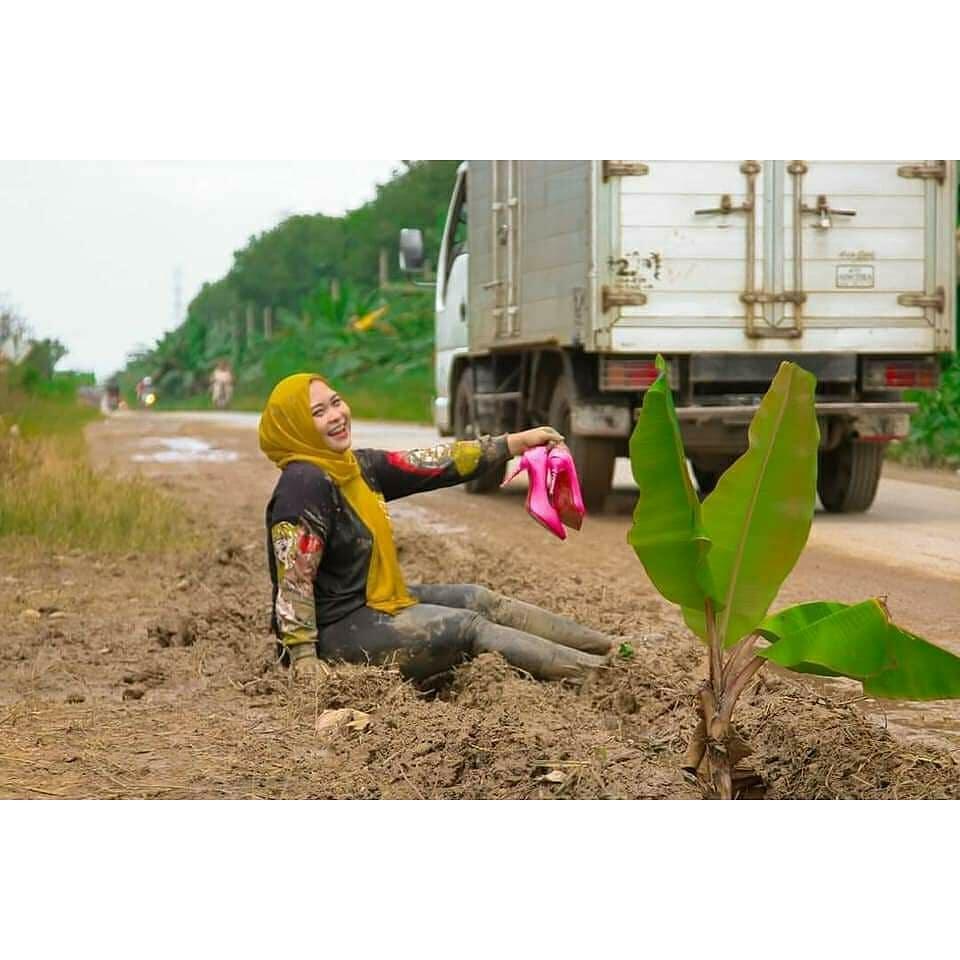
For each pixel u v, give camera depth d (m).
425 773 5.26
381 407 39.31
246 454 23.56
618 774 5.21
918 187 13.23
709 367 13.13
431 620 6.42
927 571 10.77
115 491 12.78
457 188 17.89
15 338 22.30
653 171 12.92
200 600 8.98
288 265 82.94
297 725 5.92
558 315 13.66
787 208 13.08
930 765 5.29
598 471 13.82
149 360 72.56
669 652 7.05
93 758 5.55
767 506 4.80
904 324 13.26
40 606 8.80
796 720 5.67
